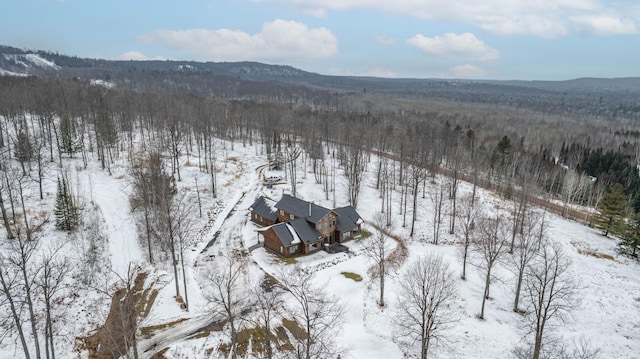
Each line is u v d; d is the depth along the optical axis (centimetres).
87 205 6191
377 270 5184
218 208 7175
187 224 6072
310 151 10444
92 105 9888
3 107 9388
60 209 5131
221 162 9881
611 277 5106
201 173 8675
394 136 12256
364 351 3638
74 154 8669
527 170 9638
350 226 6231
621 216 6444
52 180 6769
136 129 11981
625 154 13388
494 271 5191
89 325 3719
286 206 6288
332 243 6112
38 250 4534
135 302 4147
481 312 4212
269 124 11481
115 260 4872
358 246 6016
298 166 10525
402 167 9200
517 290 4328
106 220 5816
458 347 3741
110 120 9244
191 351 3506
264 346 3612
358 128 11288
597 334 3922
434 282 3912
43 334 3488
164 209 4950
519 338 3894
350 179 7719
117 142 9169
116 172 7981
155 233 5306
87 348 3450
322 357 3438
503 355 3641
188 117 11475
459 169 10031
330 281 4853
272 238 5703
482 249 5356
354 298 4512
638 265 5544
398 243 6138
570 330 3984
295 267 5225
